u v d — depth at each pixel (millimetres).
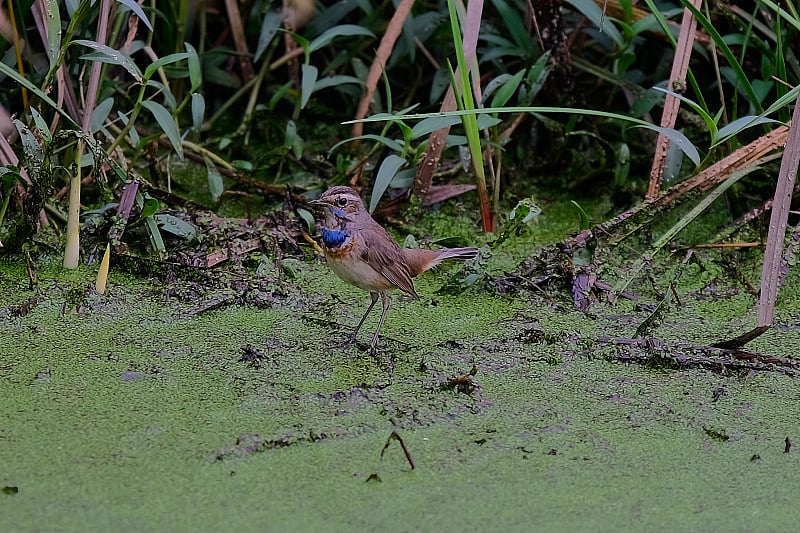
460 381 8719
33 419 8094
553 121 12180
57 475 7383
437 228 11750
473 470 7637
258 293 10297
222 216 11727
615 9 11945
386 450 7824
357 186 11977
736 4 12609
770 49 11945
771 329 10008
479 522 7035
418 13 13414
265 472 7520
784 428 8344
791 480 7629
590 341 9570
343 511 7098
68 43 10188
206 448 7781
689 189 11219
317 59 13508
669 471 7719
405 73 13586
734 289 10836
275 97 12398
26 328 9578
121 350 9258
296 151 12008
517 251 11430
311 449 7824
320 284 10797
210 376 8859
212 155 12125
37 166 10133
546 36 11977
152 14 12336
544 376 9094
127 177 10797
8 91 11195
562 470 7684
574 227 11836
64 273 10531
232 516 7000
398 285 9648
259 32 13148
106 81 11734
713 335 9898
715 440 8148
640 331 9797
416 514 7094
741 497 7426
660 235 11453
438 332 9867
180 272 10562
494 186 11961
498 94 11359
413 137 10945
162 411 8273
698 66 12703
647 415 8492
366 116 12477
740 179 11734
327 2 13719
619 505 7289
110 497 7156
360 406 8453
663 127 10719
